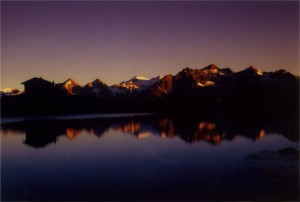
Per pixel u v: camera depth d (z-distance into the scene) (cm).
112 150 5091
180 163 3969
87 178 3303
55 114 15662
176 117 14950
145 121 11812
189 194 2730
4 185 3080
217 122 10638
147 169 3678
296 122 9294
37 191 2877
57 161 4191
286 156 3988
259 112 16762
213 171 3469
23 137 6694
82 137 6788
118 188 2938
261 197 2608
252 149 4778
